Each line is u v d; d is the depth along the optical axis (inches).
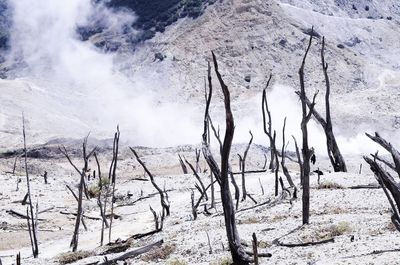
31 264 1327.5
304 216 1169.4
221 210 1678.2
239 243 920.3
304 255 890.1
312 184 1679.4
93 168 4338.1
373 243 876.6
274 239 1081.4
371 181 1680.6
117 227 1845.5
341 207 1338.6
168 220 1717.5
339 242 947.3
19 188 2674.7
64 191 2711.6
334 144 1953.7
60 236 1833.2
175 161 4303.6
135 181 2928.2
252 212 1476.4
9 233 1862.7
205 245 1132.5
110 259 1163.3
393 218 781.3
